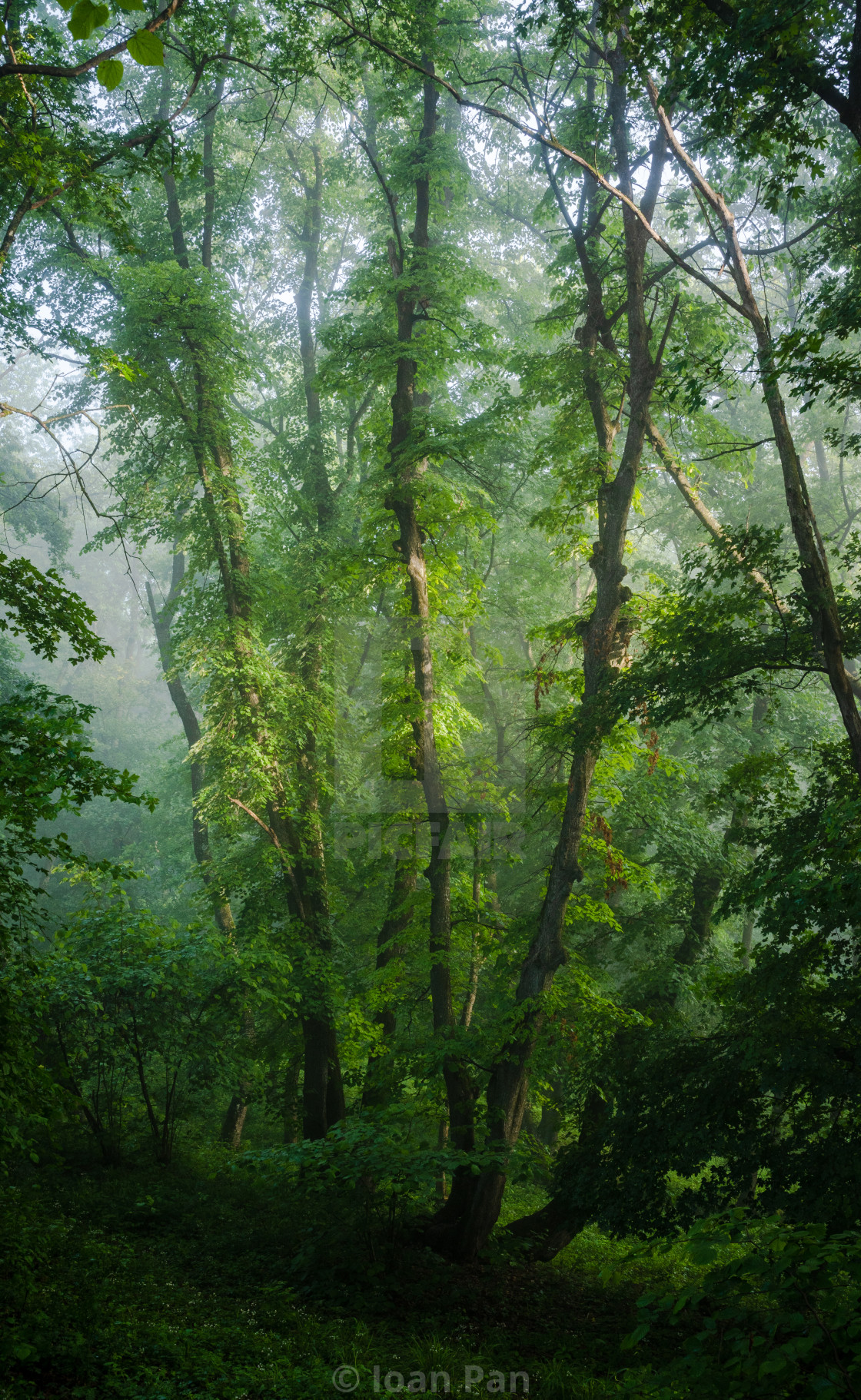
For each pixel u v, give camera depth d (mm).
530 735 14031
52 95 10164
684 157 9945
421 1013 15719
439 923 12984
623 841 18031
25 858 6957
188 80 18562
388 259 15508
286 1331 7203
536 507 24312
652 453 14656
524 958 12766
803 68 7523
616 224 14609
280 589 16688
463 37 14656
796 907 8633
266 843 15875
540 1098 13820
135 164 10570
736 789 10930
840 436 9445
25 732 6262
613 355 13320
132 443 17734
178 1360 5562
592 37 13273
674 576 23062
